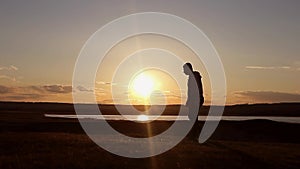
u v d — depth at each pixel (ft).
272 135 137.49
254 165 65.67
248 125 153.99
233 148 81.66
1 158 62.85
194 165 63.16
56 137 88.38
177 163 63.93
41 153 68.03
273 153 78.07
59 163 60.18
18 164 58.80
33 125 142.00
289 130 147.23
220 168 62.13
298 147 91.71
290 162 70.08
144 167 60.64
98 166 59.52
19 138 84.12
